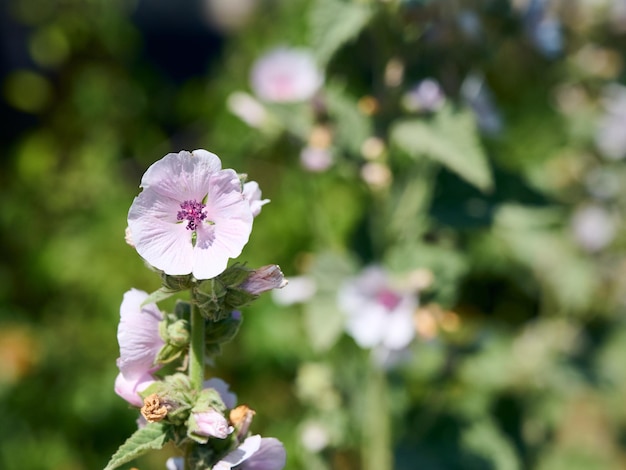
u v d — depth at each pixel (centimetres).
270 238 122
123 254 125
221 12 182
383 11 66
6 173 156
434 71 69
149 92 159
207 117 153
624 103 107
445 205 73
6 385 112
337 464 88
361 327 70
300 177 89
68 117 153
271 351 112
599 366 108
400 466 77
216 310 43
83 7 154
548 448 106
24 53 171
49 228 138
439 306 71
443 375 85
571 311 115
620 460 117
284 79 77
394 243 76
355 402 78
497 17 70
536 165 119
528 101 129
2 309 128
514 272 119
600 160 113
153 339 45
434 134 66
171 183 41
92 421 111
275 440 45
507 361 96
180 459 47
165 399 43
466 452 78
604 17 96
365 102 70
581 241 109
